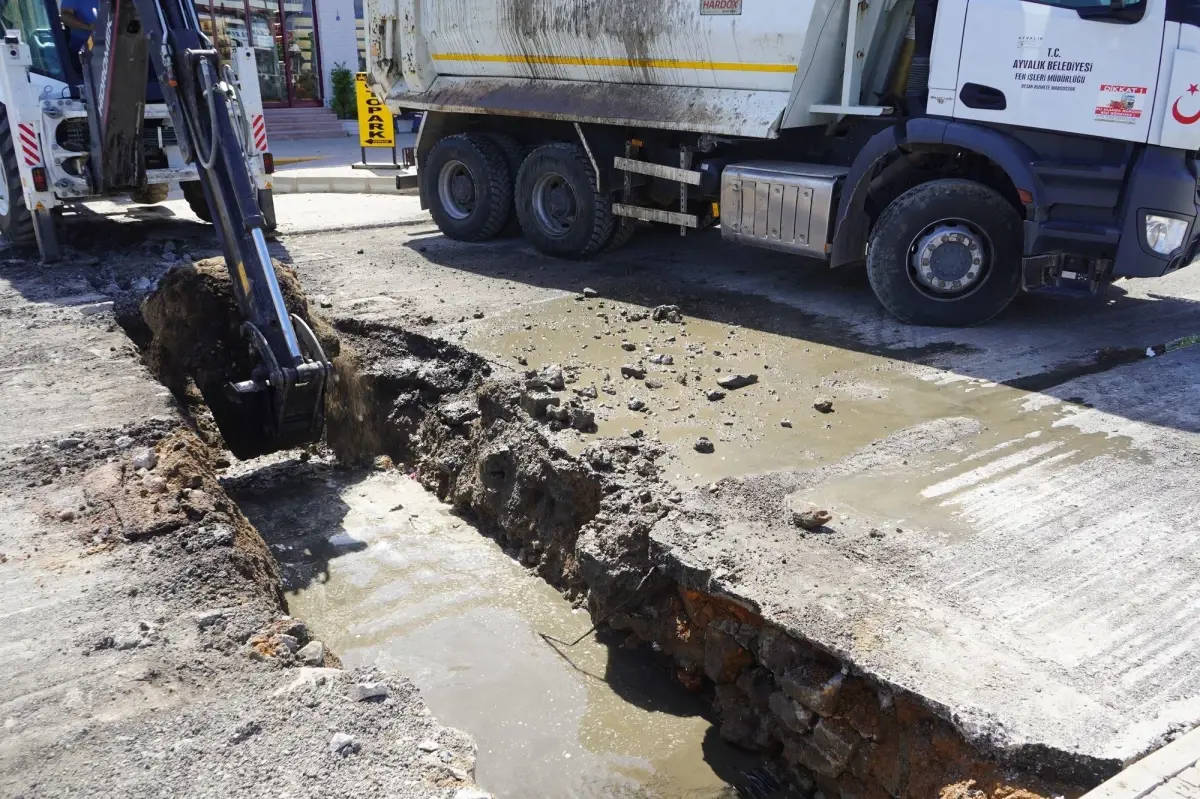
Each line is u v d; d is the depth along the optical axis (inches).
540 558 218.4
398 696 133.4
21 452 196.9
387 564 222.4
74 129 338.0
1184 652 141.6
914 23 281.3
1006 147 260.2
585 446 214.4
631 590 185.0
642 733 170.9
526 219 386.0
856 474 198.5
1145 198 247.0
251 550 182.7
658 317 298.8
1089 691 133.8
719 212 341.1
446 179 414.3
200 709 128.2
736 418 227.3
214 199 232.5
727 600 164.2
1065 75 249.3
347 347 284.8
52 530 171.3
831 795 152.5
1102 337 277.4
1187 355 261.4
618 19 327.9
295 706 129.6
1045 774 124.4
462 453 249.9
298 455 270.5
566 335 284.2
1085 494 188.4
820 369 257.0
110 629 144.0
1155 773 115.4
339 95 810.8
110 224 410.3
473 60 388.5
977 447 209.6
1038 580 160.6
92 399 224.7
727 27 300.2
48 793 113.1
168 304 263.0
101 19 287.3
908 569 163.9
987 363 258.4
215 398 261.0
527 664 188.2
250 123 377.4
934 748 135.1
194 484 189.8
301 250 397.1
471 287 337.4
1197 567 163.3
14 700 128.3
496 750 166.1
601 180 357.7
